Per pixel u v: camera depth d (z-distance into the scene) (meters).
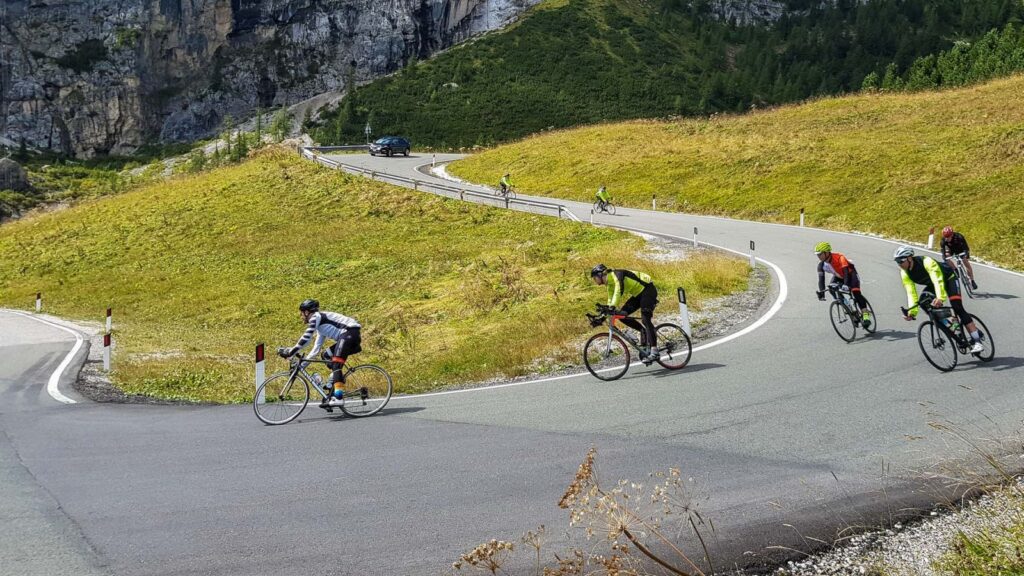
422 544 5.86
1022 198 27.38
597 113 122.75
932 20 176.12
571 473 7.28
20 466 8.47
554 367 12.68
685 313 14.03
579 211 40.62
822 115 53.09
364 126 117.75
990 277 18.83
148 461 8.51
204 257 37.62
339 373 10.48
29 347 19.02
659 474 7.04
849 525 5.90
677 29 174.88
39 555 5.86
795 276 20.20
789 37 184.38
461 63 142.38
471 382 12.33
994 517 5.65
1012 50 76.56
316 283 31.53
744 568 5.35
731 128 54.88
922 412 8.58
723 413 9.11
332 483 7.39
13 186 110.69
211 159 139.50
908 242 26.41
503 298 22.19
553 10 172.12
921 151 37.69
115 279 35.03
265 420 10.42
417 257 33.69
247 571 5.50
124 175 164.88
